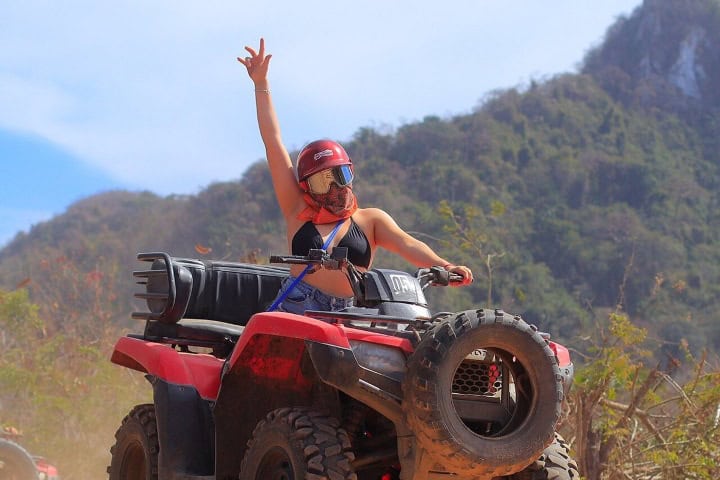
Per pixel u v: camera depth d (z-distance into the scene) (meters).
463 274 6.17
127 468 7.01
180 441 6.02
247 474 5.45
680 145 121.94
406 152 103.75
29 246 94.19
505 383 5.32
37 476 7.54
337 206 6.45
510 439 5.09
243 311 7.33
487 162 99.62
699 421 8.99
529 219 85.56
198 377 6.19
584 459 8.55
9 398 12.52
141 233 83.38
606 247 77.50
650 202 95.75
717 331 50.47
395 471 5.68
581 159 103.94
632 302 68.62
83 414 12.33
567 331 44.72
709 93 143.12
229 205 78.94
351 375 5.05
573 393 9.09
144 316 7.01
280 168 6.68
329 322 5.45
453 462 4.98
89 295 19.61
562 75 139.12
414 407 4.96
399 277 5.74
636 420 9.38
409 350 5.17
